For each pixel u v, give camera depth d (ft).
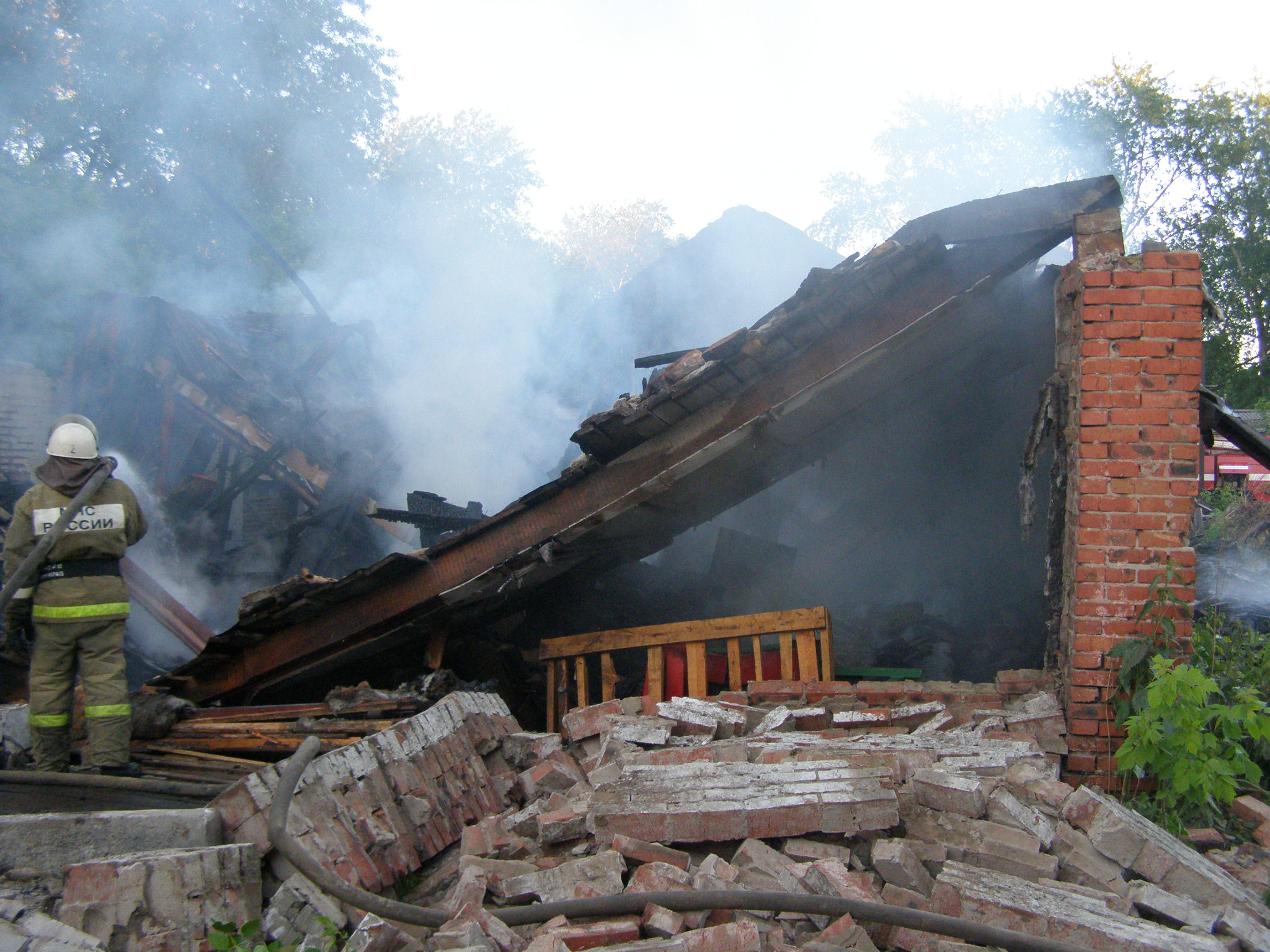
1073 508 13.16
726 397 16.08
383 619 18.11
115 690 13.07
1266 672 13.34
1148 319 12.64
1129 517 12.56
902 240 14.40
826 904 7.72
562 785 12.16
